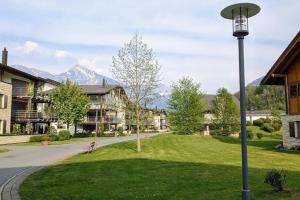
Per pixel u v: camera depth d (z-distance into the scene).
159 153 23.94
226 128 56.66
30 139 42.47
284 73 27.88
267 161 18.33
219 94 58.03
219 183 11.84
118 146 30.94
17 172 16.11
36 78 53.78
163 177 13.48
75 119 54.62
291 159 19.30
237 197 9.62
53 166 17.97
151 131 98.12
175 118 54.81
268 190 10.19
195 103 54.75
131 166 16.97
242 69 8.04
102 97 70.81
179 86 55.41
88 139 48.91
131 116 27.17
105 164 18.00
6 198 10.33
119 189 11.39
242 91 7.95
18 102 50.75
